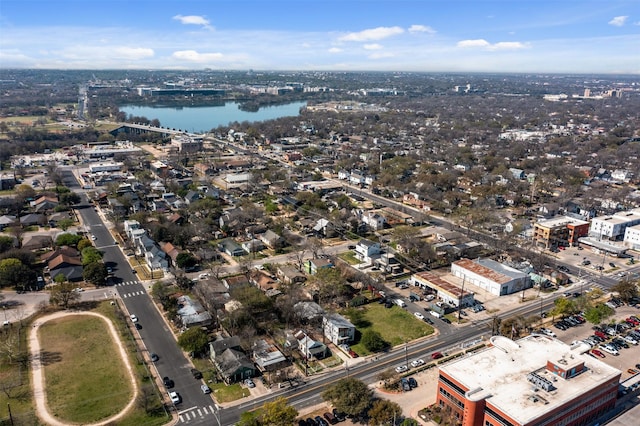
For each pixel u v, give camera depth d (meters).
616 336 135.88
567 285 171.50
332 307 149.75
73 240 191.50
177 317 137.00
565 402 91.06
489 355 107.31
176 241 195.88
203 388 108.38
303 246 198.62
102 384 109.44
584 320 145.00
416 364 120.50
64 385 108.62
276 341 130.88
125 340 127.94
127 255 188.00
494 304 156.00
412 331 137.62
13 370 113.44
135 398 105.25
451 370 101.00
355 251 197.25
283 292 155.25
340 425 97.88
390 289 166.25
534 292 165.75
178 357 121.69
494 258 193.88
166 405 103.69
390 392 109.44
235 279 161.38
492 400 91.69
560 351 109.38
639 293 163.25
